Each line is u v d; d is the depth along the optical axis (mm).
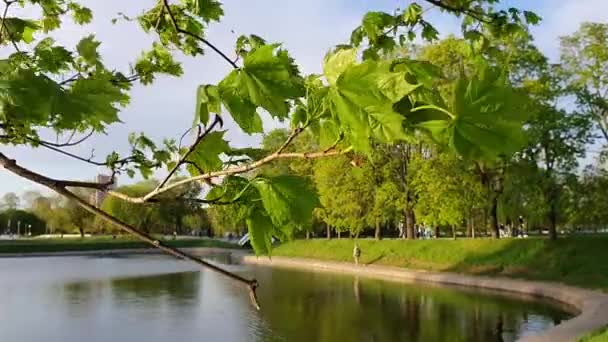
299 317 20672
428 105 962
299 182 1475
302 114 1286
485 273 29344
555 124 25922
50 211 81750
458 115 877
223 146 1751
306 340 16969
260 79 1193
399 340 16656
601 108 27062
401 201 35594
